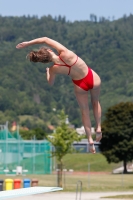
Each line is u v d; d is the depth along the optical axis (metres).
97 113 20.14
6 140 119.06
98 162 171.38
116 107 148.25
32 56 19.14
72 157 182.62
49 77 19.62
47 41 19.25
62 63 19.25
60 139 75.19
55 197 62.25
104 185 85.50
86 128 20.17
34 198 60.78
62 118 77.75
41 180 96.69
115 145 144.62
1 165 117.62
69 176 117.62
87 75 19.47
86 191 71.69
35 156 124.38
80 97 19.81
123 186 82.69
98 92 19.83
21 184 65.50
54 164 136.88
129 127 144.88
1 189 57.09
